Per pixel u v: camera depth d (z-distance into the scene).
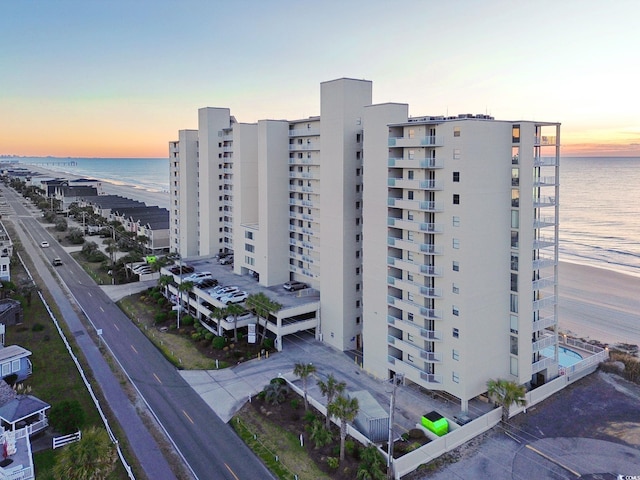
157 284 94.19
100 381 58.78
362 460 42.41
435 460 43.94
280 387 54.88
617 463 43.44
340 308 68.31
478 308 51.28
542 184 54.25
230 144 103.62
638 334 80.31
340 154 65.81
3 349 60.47
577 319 87.25
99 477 36.09
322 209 70.00
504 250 53.16
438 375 53.59
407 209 55.47
